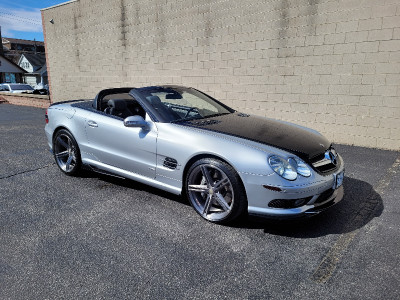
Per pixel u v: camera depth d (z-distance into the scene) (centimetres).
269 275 221
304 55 612
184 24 783
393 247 252
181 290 206
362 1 534
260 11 651
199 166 291
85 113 393
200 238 270
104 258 241
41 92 2077
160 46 850
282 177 256
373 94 553
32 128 820
